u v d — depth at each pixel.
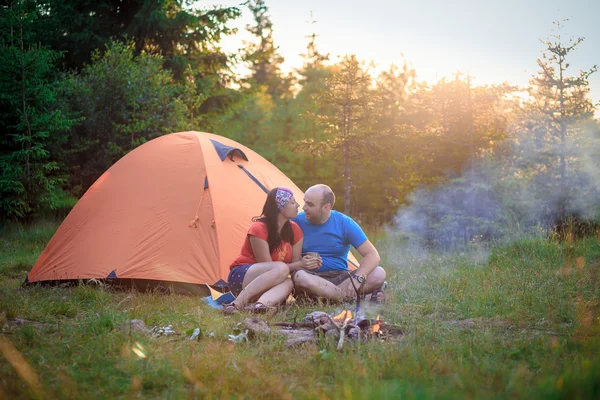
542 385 2.93
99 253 6.47
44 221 12.16
